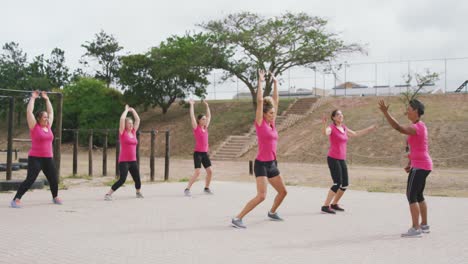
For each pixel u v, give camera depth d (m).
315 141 34.12
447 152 27.95
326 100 44.81
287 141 35.84
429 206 11.27
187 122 46.28
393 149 29.75
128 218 8.98
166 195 12.87
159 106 53.22
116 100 47.38
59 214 9.30
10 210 9.70
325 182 18.58
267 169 8.31
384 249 6.56
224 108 48.94
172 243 6.81
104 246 6.54
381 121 34.78
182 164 30.70
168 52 45.00
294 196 13.04
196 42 43.25
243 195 13.01
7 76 68.19
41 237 7.09
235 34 38.22
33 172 10.20
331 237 7.38
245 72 40.34
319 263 5.73
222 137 40.69
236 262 5.73
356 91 50.50
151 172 18.02
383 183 17.88
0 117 61.50
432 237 7.45
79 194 12.86
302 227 8.24
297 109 43.41
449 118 32.97
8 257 5.85
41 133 10.25
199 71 42.19
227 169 26.30
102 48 63.91
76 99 46.09
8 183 13.14
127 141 11.77
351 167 26.73
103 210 9.95
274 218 8.98
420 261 5.89
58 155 14.89
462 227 8.38
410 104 7.69
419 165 7.51
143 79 47.84
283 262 5.76
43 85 64.19
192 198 12.23
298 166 27.69
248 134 39.31
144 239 7.06
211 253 6.20
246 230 7.91
